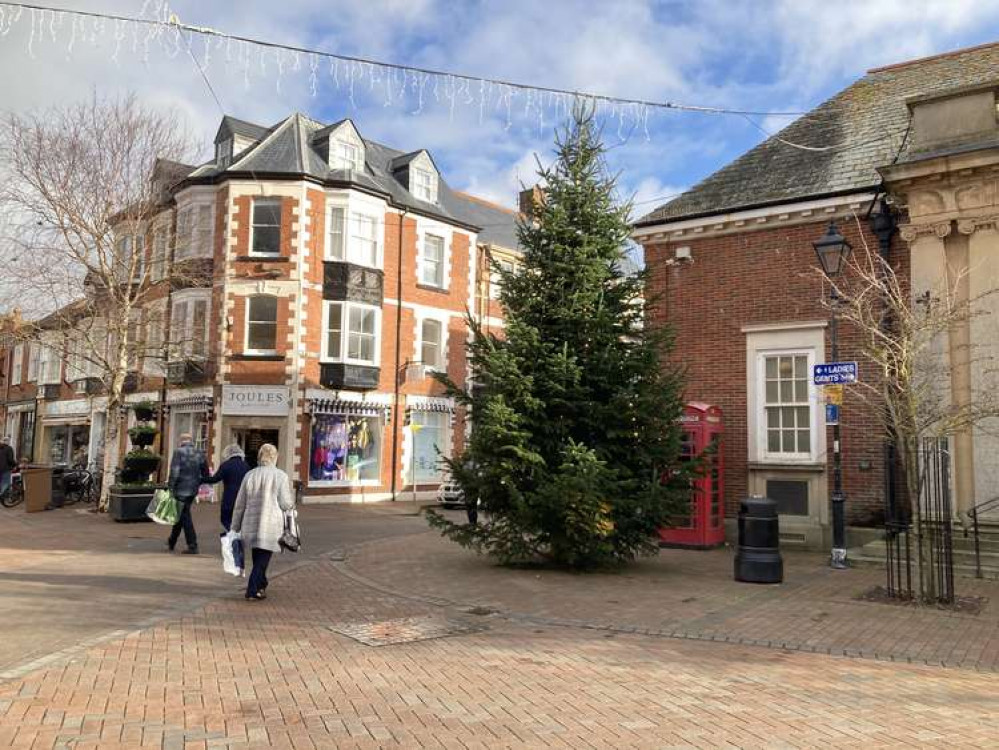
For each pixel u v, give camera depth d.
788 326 13.83
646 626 7.42
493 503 10.73
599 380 10.70
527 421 10.36
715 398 14.57
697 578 10.23
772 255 14.22
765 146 15.96
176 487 11.74
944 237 12.23
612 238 11.35
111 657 6.06
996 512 11.39
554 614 7.94
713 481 13.75
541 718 4.83
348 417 25.42
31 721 4.64
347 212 25.41
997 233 11.75
